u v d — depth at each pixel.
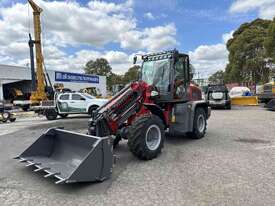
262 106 24.34
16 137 10.59
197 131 8.82
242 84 46.62
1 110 17.16
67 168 5.30
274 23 32.53
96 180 4.96
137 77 8.67
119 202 4.22
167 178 5.22
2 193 4.69
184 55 8.40
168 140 8.77
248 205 4.00
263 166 5.86
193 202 4.14
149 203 4.15
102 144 5.00
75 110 18.20
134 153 6.36
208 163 6.15
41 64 21.33
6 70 31.53
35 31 21.05
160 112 7.47
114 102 6.70
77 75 41.72
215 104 21.41
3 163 6.55
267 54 34.94
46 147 6.16
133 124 6.39
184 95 8.38
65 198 4.43
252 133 9.93
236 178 5.13
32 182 5.18
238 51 45.56
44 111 17.98
